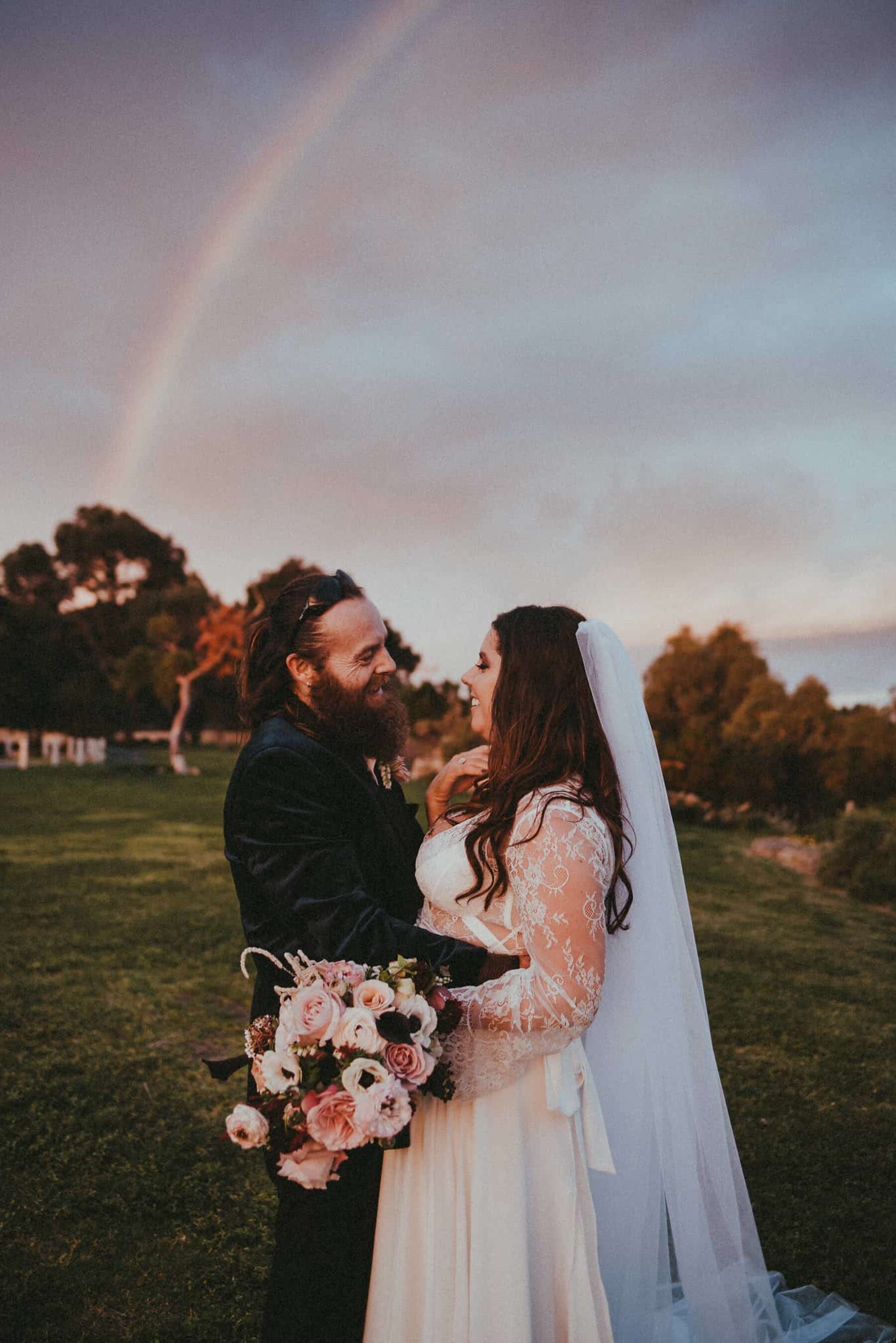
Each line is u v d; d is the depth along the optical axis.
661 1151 2.16
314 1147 1.69
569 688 1.99
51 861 10.01
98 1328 2.56
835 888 9.57
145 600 49.31
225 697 41.50
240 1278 2.78
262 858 1.87
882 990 5.86
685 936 2.28
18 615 42.78
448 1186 1.86
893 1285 2.78
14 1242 2.95
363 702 2.08
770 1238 3.01
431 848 2.09
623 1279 2.15
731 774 15.98
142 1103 3.95
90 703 41.25
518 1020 1.75
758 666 23.03
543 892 1.77
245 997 5.42
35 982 5.61
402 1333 1.84
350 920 1.81
